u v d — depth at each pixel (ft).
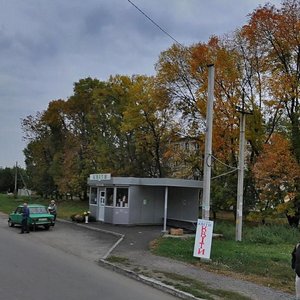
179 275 42.09
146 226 98.07
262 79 106.93
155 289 36.78
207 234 51.78
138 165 152.05
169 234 80.43
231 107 104.63
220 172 112.37
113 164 156.76
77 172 178.09
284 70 106.93
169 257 53.93
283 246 69.97
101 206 107.14
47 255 54.03
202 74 110.32
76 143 183.21
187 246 63.31
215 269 46.47
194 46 115.96
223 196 111.34
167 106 124.47
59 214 133.80
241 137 78.59
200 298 32.71
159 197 103.24
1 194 335.88
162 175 144.15
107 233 83.97
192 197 100.78
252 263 50.34
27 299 29.09
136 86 135.95
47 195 225.56
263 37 106.52
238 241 75.31
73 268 44.83
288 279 42.34
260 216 102.12
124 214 98.84
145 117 136.26
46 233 83.35
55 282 36.01
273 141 98.58
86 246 65.26
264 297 34.01
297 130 103.19
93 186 112.27
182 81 119.85
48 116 201.46
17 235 79.00
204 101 108.27
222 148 107.34
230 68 106.93
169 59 120.78
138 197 100.12
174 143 128.67
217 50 110.11
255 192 108.88
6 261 46.70
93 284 36.42
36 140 217.77
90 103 183.21
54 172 192.65
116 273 43.96
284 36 103.35
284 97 102.68
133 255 55.06
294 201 97.96
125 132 148.25
